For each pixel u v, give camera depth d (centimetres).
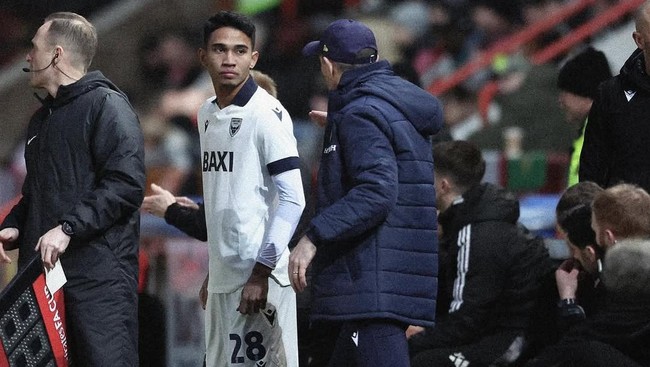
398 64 2644
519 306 2333
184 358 2720
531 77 3728
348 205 1905
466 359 2312
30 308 2059
